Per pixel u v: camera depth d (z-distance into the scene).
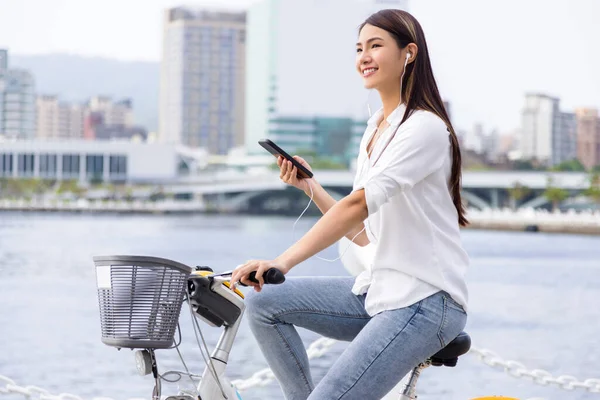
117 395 9.06
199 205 125.44
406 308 2.71
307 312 2.90
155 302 2.50
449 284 2.73
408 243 2.73
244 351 10.91
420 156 2.69
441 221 2.77
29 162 128.50
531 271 35.72
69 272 34.38
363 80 2.88
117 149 128.62
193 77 192.12
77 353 12.43
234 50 193.50
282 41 148.38
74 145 128.62
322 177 91.19
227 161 141.38
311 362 10.54
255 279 2.57
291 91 148.75
